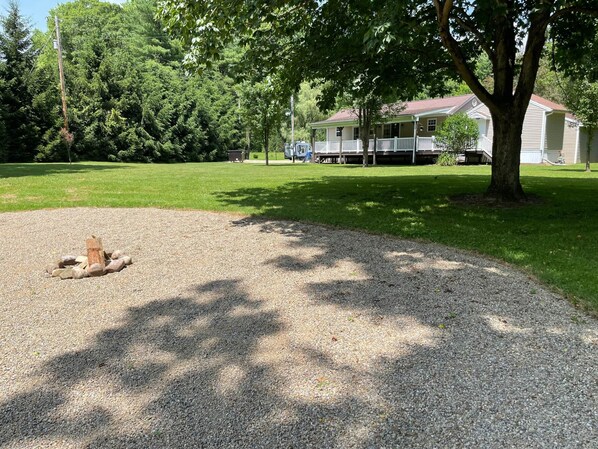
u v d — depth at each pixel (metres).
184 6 6.43
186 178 14.07
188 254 4.86
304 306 3.27
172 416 1.99
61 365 2.46
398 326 2.90
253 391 2.17
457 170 18.11
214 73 43.91
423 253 4.73
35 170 17.22
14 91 25.19
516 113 7.89
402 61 8.81
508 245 4.86
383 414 1.97
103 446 1.80
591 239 5.11
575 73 10.62
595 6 7.15
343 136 31.92
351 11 7.18
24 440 1.84
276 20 7.08
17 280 4.01
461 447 1.76
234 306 3.31
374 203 8.22
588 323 2.92
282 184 12.03
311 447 1.77
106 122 28.98
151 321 3.06
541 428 1.87
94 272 4.10
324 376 2.30
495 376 2.29
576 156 27.67
